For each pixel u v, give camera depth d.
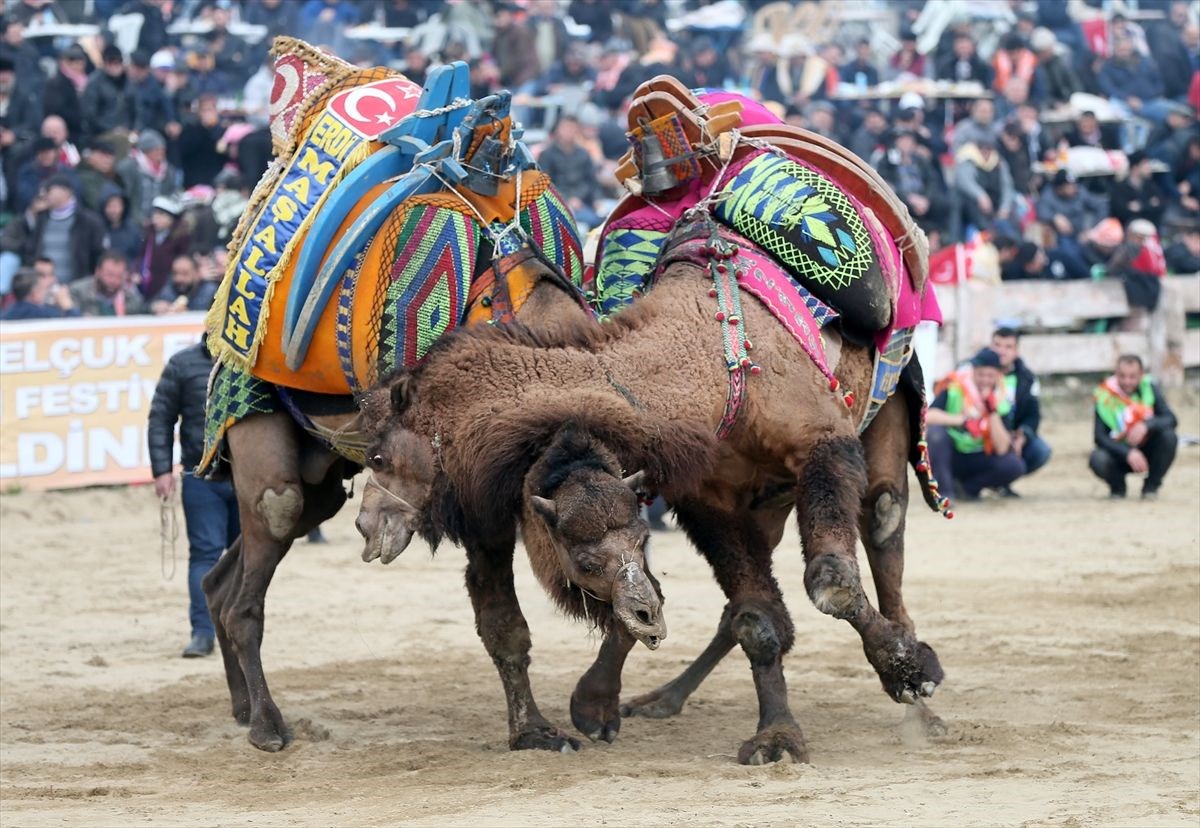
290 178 15.65
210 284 35.03
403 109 15.80
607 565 11.47
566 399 12.35
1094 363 41.22
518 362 12.83
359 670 19.23
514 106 44.69
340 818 12.34
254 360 15.43
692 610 22.69
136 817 12.67
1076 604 22.34
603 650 15.36
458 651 20.33
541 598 23.72
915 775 13.32
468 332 13.09
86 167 36.31
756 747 13.81
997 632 20.53
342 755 14.92
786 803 12.27
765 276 14.05
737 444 13.66
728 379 13.36
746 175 14.91
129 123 39.28
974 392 31.86
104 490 31.77
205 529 20.44
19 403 30.94
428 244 14.59
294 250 15.16
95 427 31.69
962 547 27.11
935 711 16.27
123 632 21.91
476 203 14.95
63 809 13.02
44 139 36.97
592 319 13.51
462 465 12.46
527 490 12.02
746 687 18.05
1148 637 20.00
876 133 43.84
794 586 24.25
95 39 43.12
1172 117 49.09
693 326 13.51
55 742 15.82
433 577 25.70
